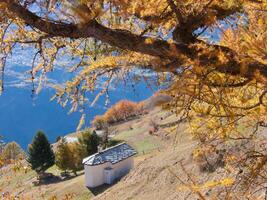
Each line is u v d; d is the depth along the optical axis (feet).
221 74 11.98
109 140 229.86
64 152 181.47
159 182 101.14
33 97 12.52
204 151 16.16
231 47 11.42
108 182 146.20
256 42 10.93
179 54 10.75
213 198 14.21
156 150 172.45
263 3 11.21
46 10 10.90
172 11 11.87
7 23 11.87
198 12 11.45
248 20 12.12
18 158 27.50
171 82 11.66
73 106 12.96
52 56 13.23
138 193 105.40
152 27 12.11
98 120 251.60
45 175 175.52
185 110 11.73
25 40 12.50
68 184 155.33
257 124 14.73
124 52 13.16
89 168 144.77
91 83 12.95
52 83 12.85
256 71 10.66
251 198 14.24
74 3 10.11
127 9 10.66
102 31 11.25
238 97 13.56
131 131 236.02
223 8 11.80
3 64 12.34
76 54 13.39
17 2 11.14
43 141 191.42
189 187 13.97
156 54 11.30
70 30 11.53
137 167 117.19
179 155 103.14
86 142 200.44
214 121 14.48
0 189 33.12
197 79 11.30
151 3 10.87
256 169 13.24
